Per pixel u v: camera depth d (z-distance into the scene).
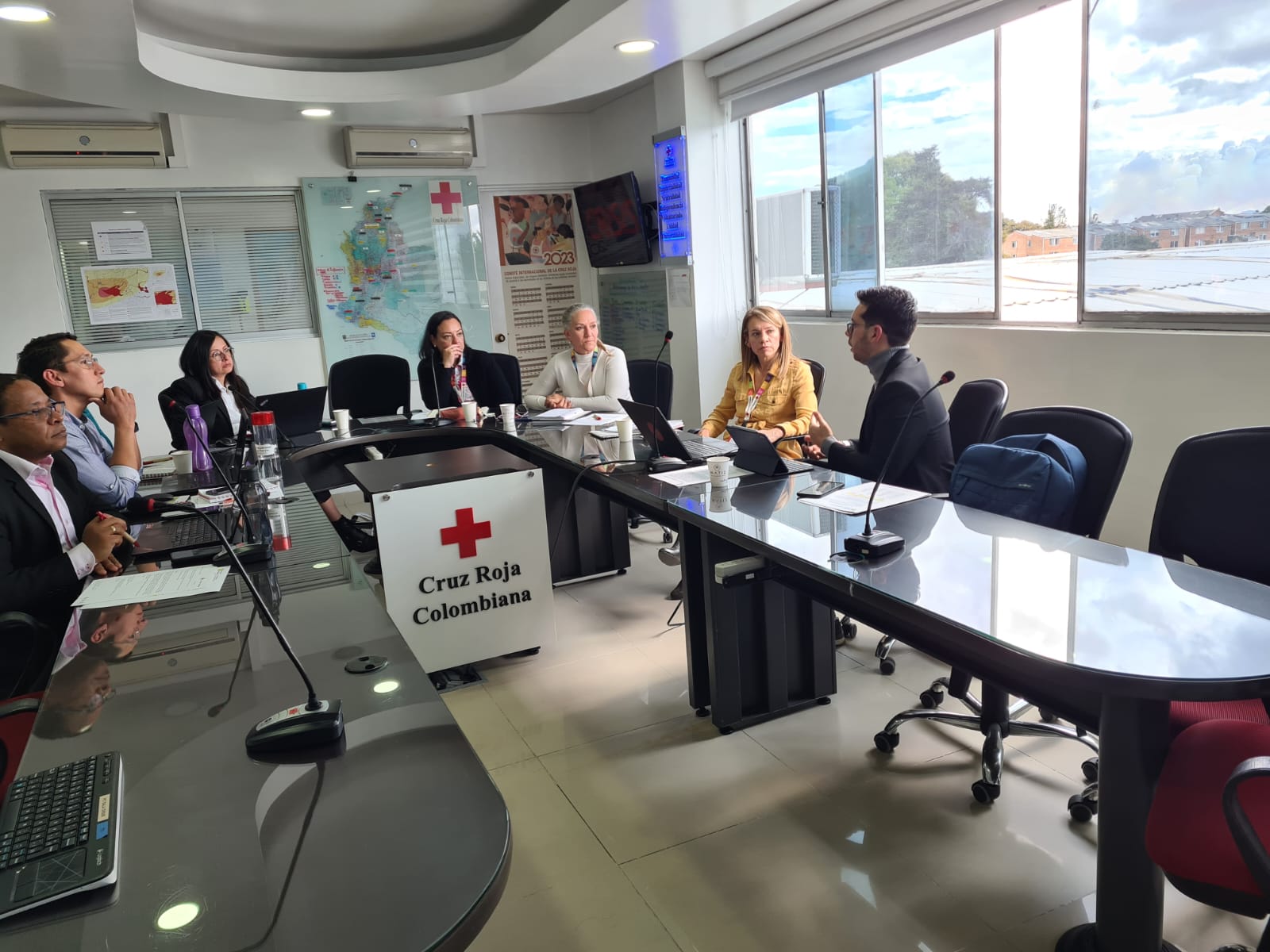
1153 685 1.21
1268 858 1.05
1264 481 1.75
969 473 2.19
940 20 4.09
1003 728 2.17
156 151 5.54
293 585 1.92
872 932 1.71
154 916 0.86
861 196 4.95
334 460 4.19
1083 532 2.08
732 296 6.06
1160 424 3.46
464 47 4.89
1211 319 3.30
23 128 5.21
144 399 5.85
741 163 5.92
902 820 2.06
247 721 1.27
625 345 7.10
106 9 3.02
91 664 1.52
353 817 1.02
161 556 2.23
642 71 4.36
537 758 2.45
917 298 4.70
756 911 1.79
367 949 0.80
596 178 7.11
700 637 2.58
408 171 6.35
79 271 5.60
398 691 1.35
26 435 2.25
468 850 0.94
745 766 2.34
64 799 1.06
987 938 1.67
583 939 1.75
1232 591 1.52
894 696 2.67
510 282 7.01
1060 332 3.81
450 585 2.89
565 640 3.26
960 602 1.51
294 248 6.17
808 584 2.35
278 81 4.46
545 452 3.30
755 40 5.19
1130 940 1.42
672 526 3.24
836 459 2.86
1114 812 1.39
